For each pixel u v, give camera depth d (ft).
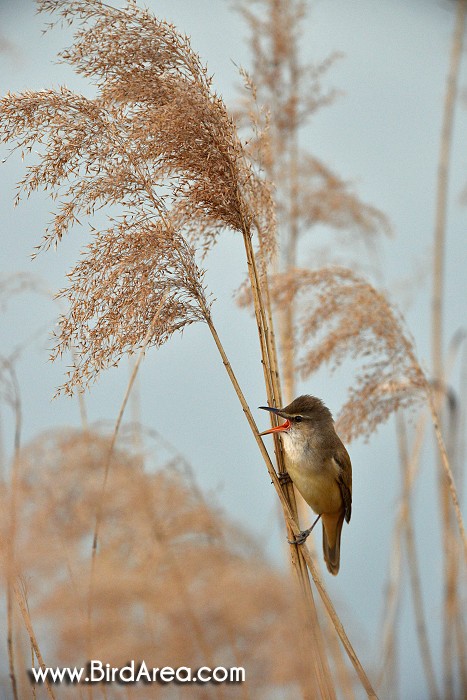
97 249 20.80
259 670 14.71
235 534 16.16
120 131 21.03
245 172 22.22
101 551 16.48
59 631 15.79
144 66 21.03
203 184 21.25
